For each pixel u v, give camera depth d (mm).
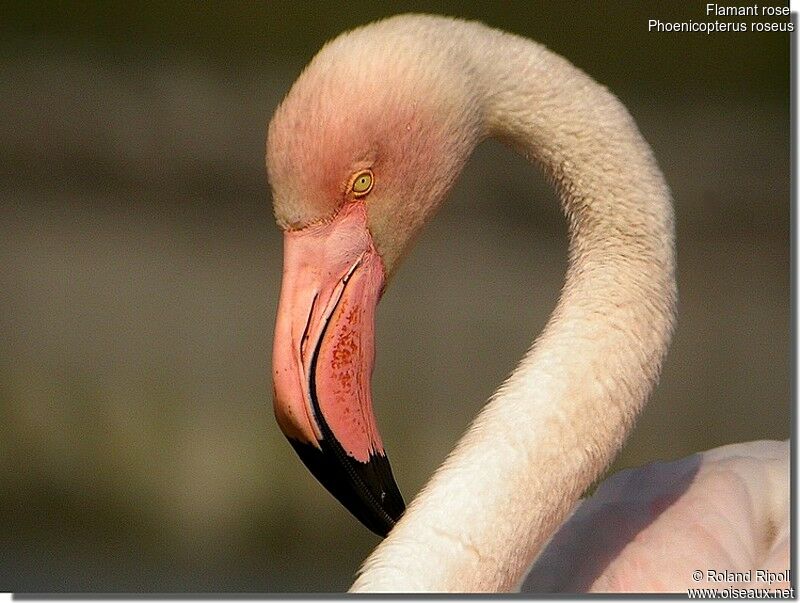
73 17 14641
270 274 12680
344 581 8781
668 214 4828
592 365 4668
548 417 4594
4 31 14539
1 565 8578
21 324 11727
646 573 4805
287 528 9648
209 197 13602
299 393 4605
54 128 13867
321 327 4660
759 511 5105
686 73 14008
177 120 14086
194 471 10289
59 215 13055
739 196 13023
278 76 14633
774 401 10898
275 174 4605
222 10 14789
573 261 4922
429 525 4406
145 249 12742
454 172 4723
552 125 4777
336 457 4637
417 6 14570
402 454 10195
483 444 4586
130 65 14508
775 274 12398
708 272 12297
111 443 10562
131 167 13812
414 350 11289
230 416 10797
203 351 11461
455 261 12320
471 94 4656
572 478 4574
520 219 12859
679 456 10227
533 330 11547
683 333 11555
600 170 4789
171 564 8828
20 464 10281
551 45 14273
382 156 4598
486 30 4805
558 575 4945
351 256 4688
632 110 13711
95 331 11688
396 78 4535
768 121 13688
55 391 10977
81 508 9750
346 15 14766
